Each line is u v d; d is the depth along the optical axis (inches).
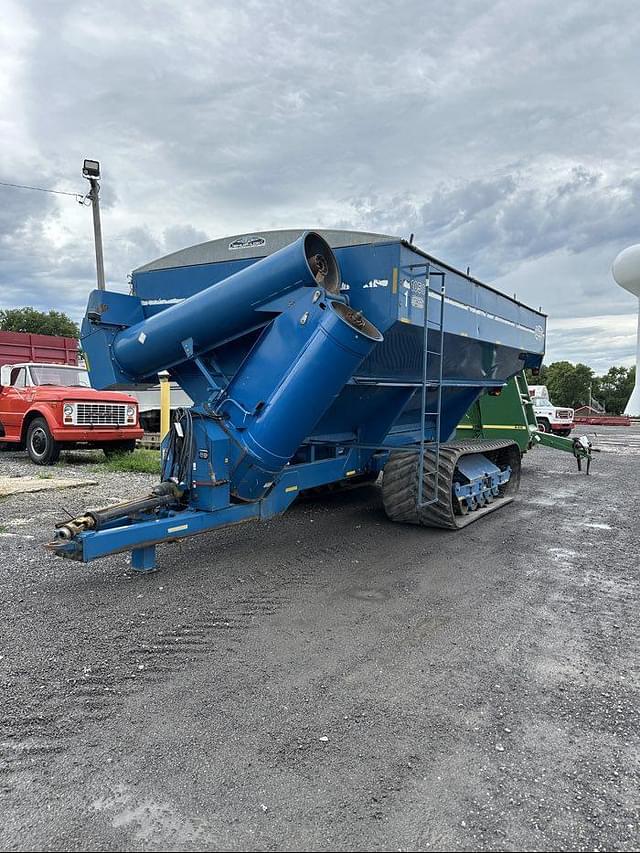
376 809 93.4
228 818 91.0
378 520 290.0
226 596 184.9
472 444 301.3
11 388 499.2
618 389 4028.1
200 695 126.3
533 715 121.3
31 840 86.2
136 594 185.3
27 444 487.8
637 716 121.7
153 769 102.1
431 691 129.9
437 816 92.1
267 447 193.2
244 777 100.3
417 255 220.4
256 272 197.8
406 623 167.0
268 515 217.5
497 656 147.8
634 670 142.0
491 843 87.0
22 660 140.9
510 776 102.1
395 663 142.6
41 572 204.8
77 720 116.3
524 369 428.5
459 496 281.7
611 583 206.4
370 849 85.4
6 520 278.4
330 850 85.1
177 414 201.2
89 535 167.0
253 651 147.6
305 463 241.9
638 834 89.3
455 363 288.2
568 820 91.9
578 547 254.7
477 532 274.2
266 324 202.8
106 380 247.3
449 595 190.4
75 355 653.9
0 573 203.5
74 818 90.7
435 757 106.7
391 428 287.0
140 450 572.7
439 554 236.1
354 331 180.2
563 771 103.7
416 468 266.2
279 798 95.5
